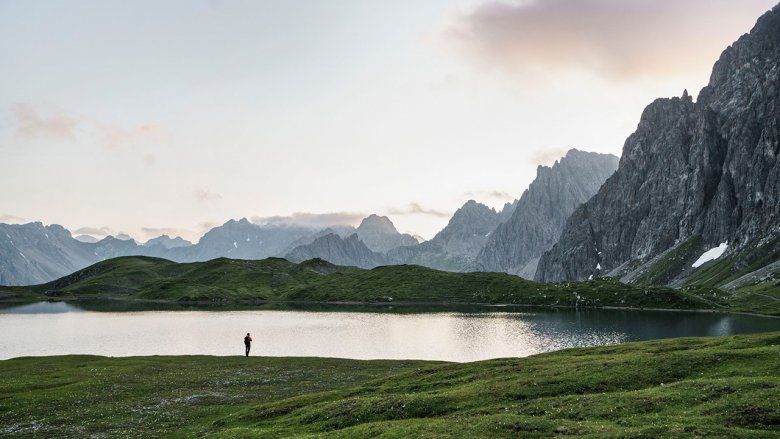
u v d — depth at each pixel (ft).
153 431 168.55
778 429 112.06
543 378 180.65
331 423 156.97
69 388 235.40
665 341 265.34
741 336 245.65
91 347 444.14
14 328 597.52
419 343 460.14
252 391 236.22
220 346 446.60
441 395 170.09
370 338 496.64
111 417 186.80
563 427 122.62
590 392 165.68
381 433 132.67
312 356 383.45
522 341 472.03
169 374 277.03
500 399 163.12
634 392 150.82
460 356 391.04
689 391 143.13
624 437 110.22
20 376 265.95
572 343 457.27
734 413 122.21
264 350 424.05
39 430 169.27
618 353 244.42
